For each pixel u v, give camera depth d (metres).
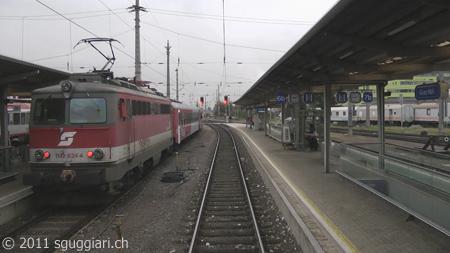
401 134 28.83
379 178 7.88
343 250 5.23
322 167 12.95
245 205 9.47
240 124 65.75
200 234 7.12
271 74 13.45
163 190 11.31
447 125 39.06
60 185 8.51
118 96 9.06
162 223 7.96
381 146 10.63
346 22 6.20
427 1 4.60
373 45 6.84
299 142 18.62
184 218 8.34
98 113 8.70
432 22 5.51
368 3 5.24
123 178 10.08
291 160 14.85
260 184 12.20
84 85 8.87
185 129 26.36
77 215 8.69
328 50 8.42
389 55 6.89
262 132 37.34
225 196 10.53
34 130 8.64
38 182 8.24
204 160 18.45
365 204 7.70
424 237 5.71
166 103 16.44
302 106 20.75
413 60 8.88
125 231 7.45
